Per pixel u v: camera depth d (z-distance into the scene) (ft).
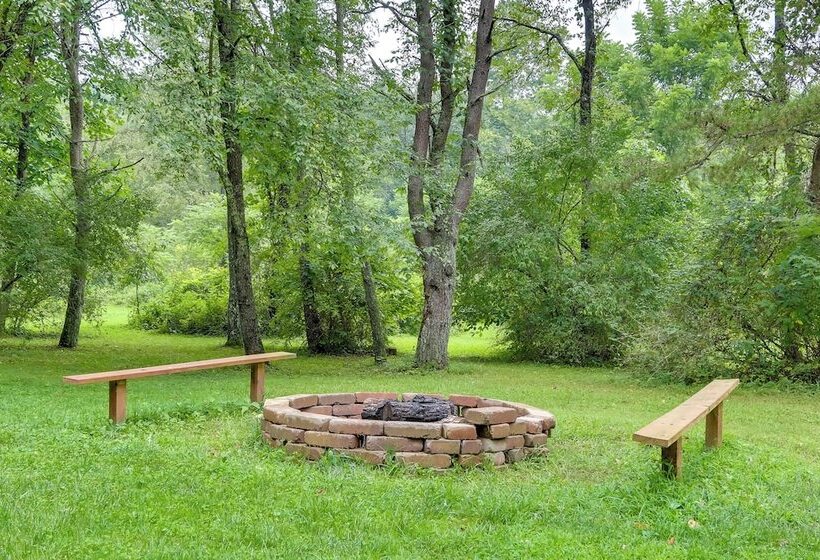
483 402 24.90
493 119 127.34
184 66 44.83
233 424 25.61
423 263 53.93
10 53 48.19
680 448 17.79
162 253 105.60
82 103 60.18
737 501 16.42
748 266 43.93
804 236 35.42
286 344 72.18
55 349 62.03
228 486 16.43
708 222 47.57
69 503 14.74
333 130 44.57
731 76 51.96
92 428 23.45
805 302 41.04
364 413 22.77
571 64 74.95
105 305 98.07
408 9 53.67
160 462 18.76
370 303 57.93
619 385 44.50
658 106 95.76
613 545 13.20
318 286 67.77
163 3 42.86
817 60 41.01
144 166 108.37
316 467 19.26
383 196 126.00
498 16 63.10
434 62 54.39
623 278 59.26
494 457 20.42
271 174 45.73
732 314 43.93
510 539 13.39
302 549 12.56
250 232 70.33
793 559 12.97
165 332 89.61
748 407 35.32
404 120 50.21
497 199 64.08
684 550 13.05
